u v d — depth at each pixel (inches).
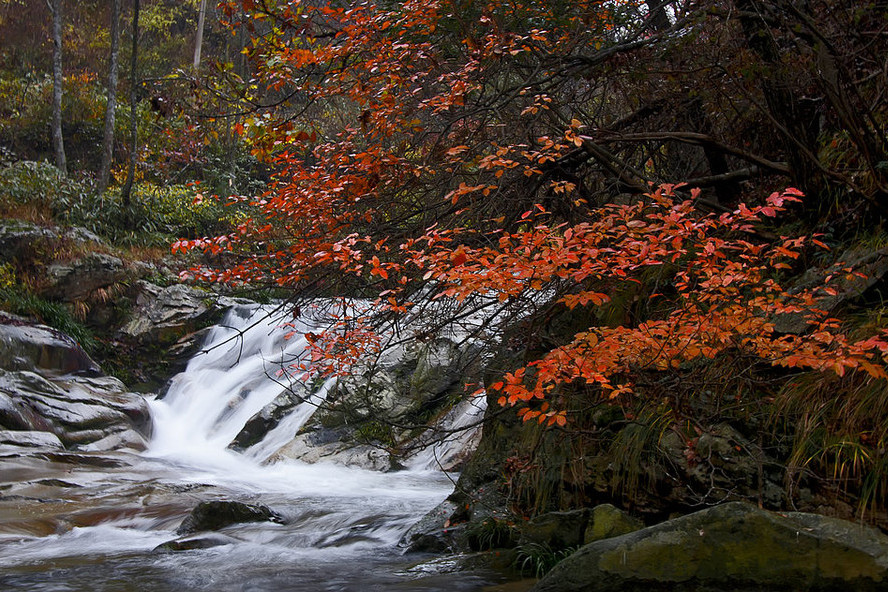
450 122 192.7
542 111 198.1
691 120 233.0
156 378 596.1
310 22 199.6
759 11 189.8
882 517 145.3
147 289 623.5
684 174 252.8
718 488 168.9
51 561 219.6
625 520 179.3
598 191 239.6
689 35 202.8
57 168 751.7
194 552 227.8
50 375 499.8
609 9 227.6
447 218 209.0
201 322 626.2
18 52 986.7
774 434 166.4
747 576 138.1
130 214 705.6
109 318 608.7
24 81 914.1
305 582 189.5
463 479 242.5
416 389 429.1
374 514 268.1
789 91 194.1
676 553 143.3
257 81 222.7
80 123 875.4
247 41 746.2
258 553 224.8
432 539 217.2
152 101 244.5
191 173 842.2
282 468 414.9
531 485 214.4
